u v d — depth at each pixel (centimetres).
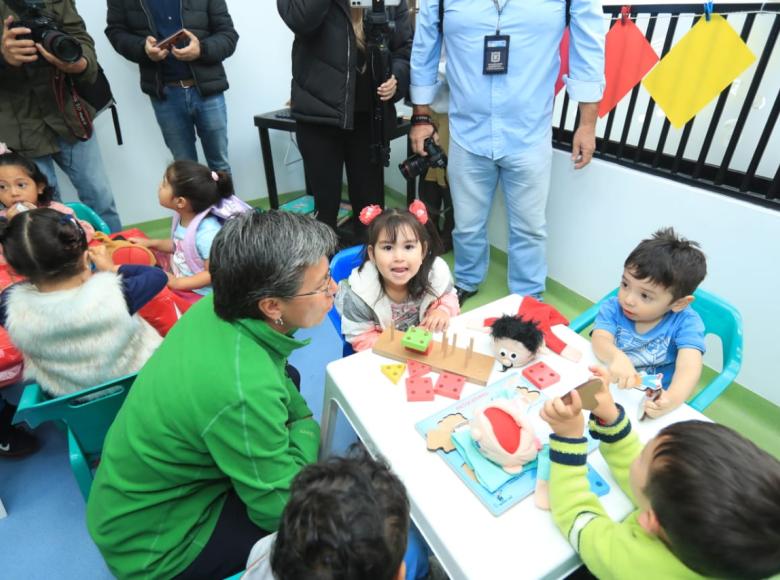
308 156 226
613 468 75
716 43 146
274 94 324
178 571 87
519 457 75
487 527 69
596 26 164
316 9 178
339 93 200
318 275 80
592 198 202
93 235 167
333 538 48
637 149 184
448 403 91
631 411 91
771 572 52
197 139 314
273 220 77
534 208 200
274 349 87
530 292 220
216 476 90
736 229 157
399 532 52
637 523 65
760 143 149
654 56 163
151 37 228
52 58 183
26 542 131
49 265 103
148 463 80
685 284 106
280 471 84
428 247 133
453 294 146
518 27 166
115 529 83
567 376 99
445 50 186
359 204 251
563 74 192
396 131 252
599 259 207
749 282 158
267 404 79
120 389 103
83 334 103
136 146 291
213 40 244
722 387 111
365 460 58
